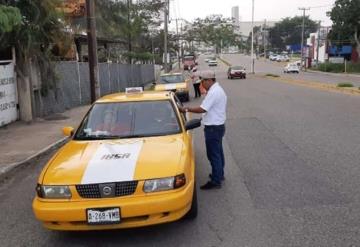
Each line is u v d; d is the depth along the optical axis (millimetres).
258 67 92875
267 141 10719
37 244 5152
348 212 5645
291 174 7566
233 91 29250
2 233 5535
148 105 6695
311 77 49562
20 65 14961
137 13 47906
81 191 4801
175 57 111250
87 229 4797
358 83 35531
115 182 4777
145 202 4711
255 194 6547
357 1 60656
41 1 13734
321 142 10320
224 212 5848
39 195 4953
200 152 9789
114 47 39281
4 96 14305
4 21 8297
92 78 16594
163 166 4992
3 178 8281
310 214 5629
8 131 13406
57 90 18156
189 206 5176
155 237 5145
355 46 67812
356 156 8742
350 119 14023
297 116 15250
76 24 25984
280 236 5004
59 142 11688
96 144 5875
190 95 27984
